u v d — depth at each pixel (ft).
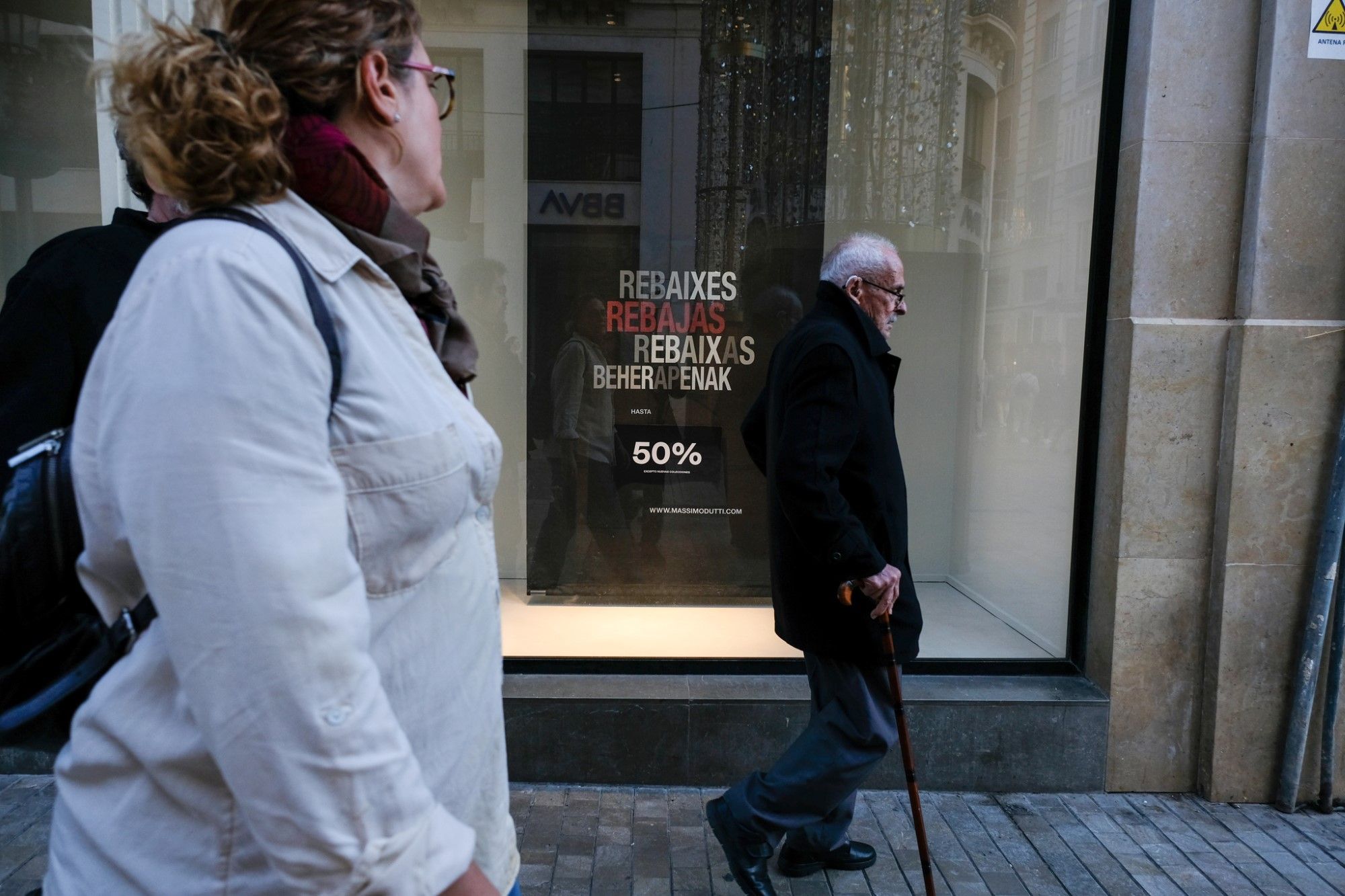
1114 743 11.26
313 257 2.78
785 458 7.77
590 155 12.56
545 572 13.04
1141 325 10.78
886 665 8.33
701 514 12.98
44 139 11.57
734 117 12.62
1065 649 12.10
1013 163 12.94
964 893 9.23
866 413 8.12
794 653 12.09
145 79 2.66
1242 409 10.66
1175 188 10.73
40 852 9.50
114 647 2.79
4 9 11.35
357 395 2.72
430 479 2.84
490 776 3.38
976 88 13.05
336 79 3.05
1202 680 11.21
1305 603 10.88
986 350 13.80
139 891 2.63
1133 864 9.79
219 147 2.66
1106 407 11.36
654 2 12.43
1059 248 12.17
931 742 11.16
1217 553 10.98
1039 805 11.00
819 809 8.64
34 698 2.91
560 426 12.89
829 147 13.14
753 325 12.82
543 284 12.72
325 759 2.30
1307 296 10.61
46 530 2.91
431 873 2.46
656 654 12.00
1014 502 13.04
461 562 3.13
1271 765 11.09
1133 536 11.03
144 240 5.63
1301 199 10.50
